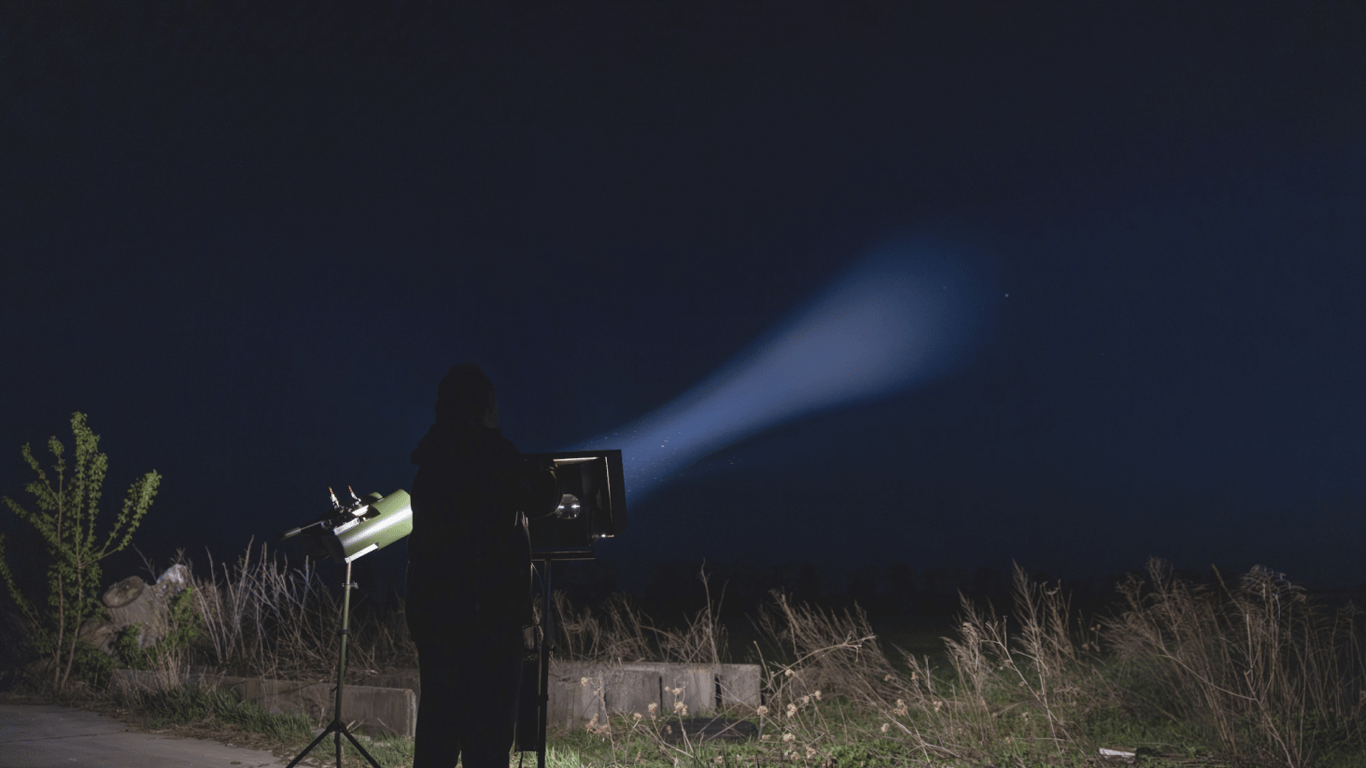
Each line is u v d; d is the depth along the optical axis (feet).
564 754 19.44
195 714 23.38
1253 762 18.54
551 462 13.57
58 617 29.37
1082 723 21.62
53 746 20.08
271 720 22.22
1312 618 23.45
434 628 11.34
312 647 32.22
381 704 22.25
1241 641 22.74
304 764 18.72
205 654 33.42
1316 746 19.26
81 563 29.86
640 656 31.78
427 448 12.09
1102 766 18.30
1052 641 24.39
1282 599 22.71
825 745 19.70
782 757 18.70
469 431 12.04
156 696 25.05
